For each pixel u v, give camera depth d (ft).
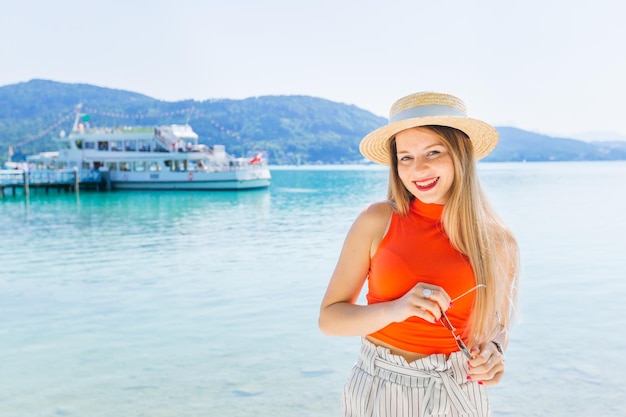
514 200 97.71
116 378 19.16
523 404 16.16
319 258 42.91
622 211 75.97
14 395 17.95
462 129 7.11
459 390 6.92
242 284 33.65
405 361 6.96
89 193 141.28
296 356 20.71
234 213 87.35
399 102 7.22
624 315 24.52
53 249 51.96
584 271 34.60
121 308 28.78
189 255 46.34
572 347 20.58
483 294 7.07
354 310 7.02
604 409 15.78
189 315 26.91
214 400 17.13
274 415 16.03
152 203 110.32
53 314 28.02
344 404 7.42
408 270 7.01
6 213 92.58
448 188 7.14
